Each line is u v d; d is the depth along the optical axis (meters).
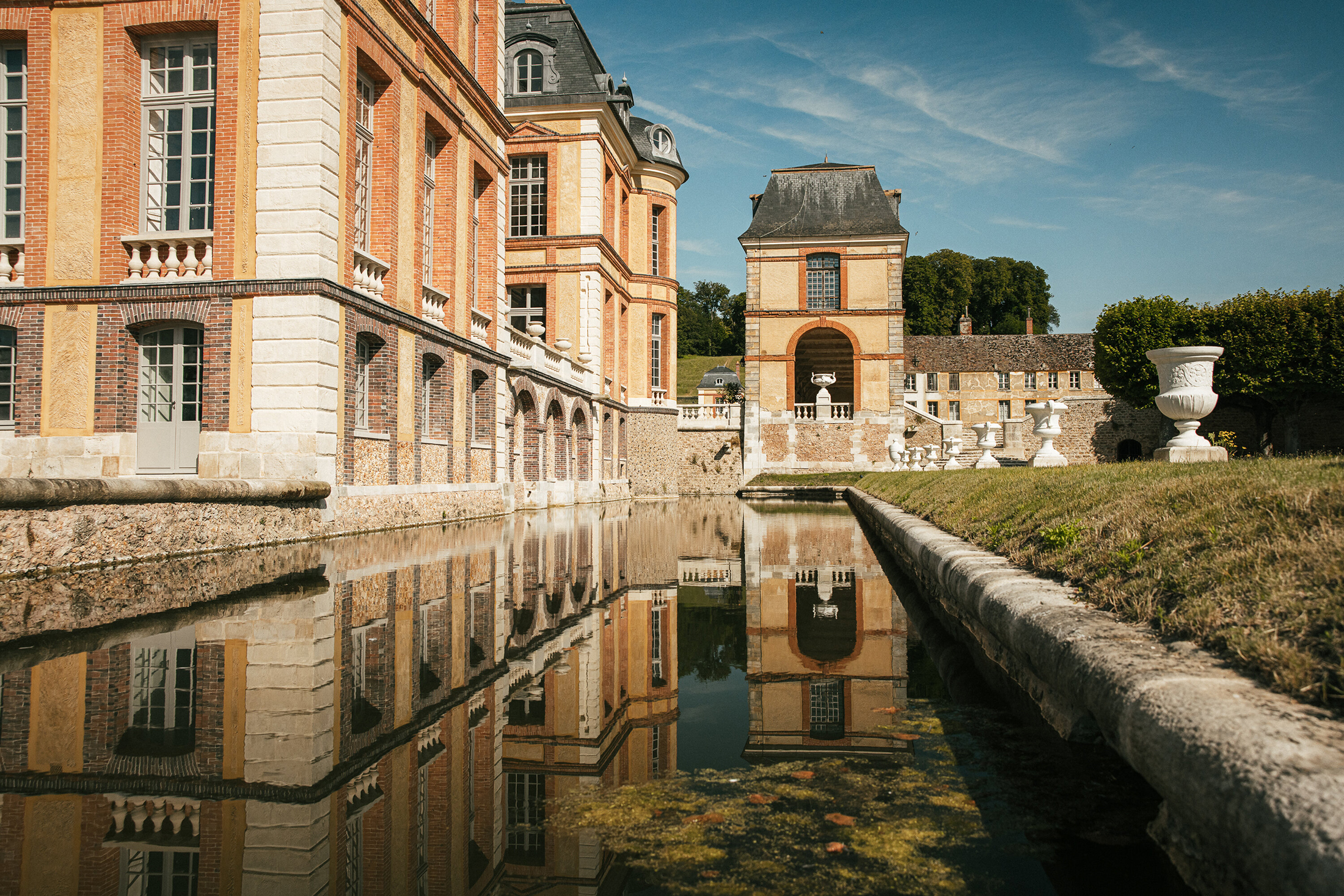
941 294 80.19
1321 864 1.38
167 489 7.83
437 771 2.85
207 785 2.64
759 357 36.66
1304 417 38.66
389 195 12.88
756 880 2.07
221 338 10.91
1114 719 2.38
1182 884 2.03
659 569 9.01
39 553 6.69
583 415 24.86
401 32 13.23
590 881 2.04
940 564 5.89
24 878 1.99
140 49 11.58
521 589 7.12
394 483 12.89
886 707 3.70
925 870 2.12
